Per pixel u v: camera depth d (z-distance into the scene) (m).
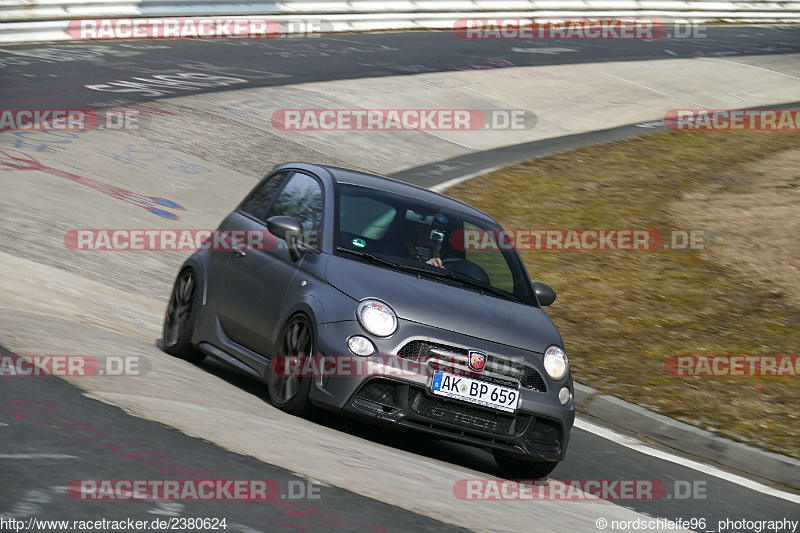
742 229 57.38
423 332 22.83
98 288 35.31
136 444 17.41
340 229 25.36
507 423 23.25
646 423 31.70
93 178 52.91
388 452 22.30
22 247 38.00
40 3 93.38
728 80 112.81
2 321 24.94
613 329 41.41
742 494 26.59
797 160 75.44
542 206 61.75
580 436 30.12
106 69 82.62
